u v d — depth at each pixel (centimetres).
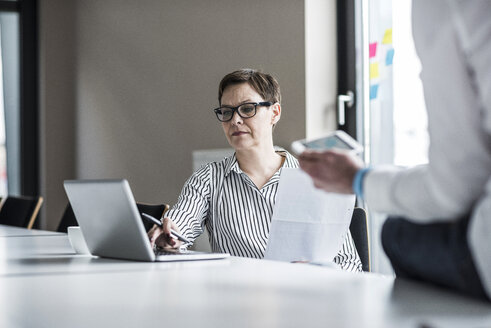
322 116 377
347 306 88
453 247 94
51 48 619
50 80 618
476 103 91
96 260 162
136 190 527
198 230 222
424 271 104
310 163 117
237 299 96
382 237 115
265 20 401
